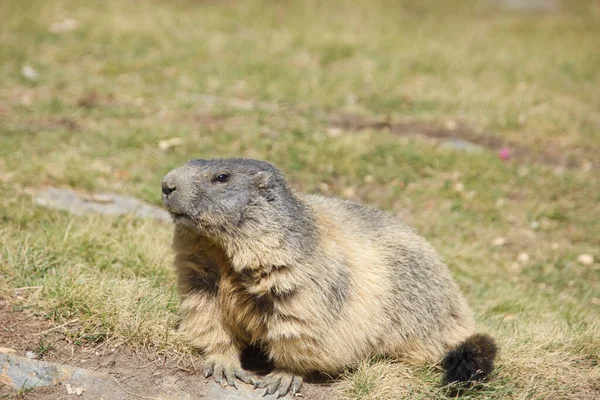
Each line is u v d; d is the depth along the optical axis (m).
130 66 20.53
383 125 18.23
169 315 9.19
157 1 27.09
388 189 15.28
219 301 8.45
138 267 10.55
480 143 17.97
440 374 9.06
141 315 8.95
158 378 8.30
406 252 9.44
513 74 22.70
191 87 19.34
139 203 12.99
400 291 9.11
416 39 24.86
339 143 16.20
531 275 13.03
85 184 13.18
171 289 9.97
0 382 7.79
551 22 29.45
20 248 9.98
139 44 22.39
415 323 9.21
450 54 23.34
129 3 26.09
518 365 9.31
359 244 9.07
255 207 8.04
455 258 12.98
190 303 8.53
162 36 22.95
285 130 16.88
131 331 8.73
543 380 9.20
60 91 18.48
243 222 7.98
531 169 16.50
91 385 7.98
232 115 17.66
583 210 15.30
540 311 11.43
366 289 8.75
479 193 15.41
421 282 9.39
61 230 10.90
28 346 8.35
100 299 9.11
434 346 9.45
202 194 7.91
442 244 13.41
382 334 8.93
